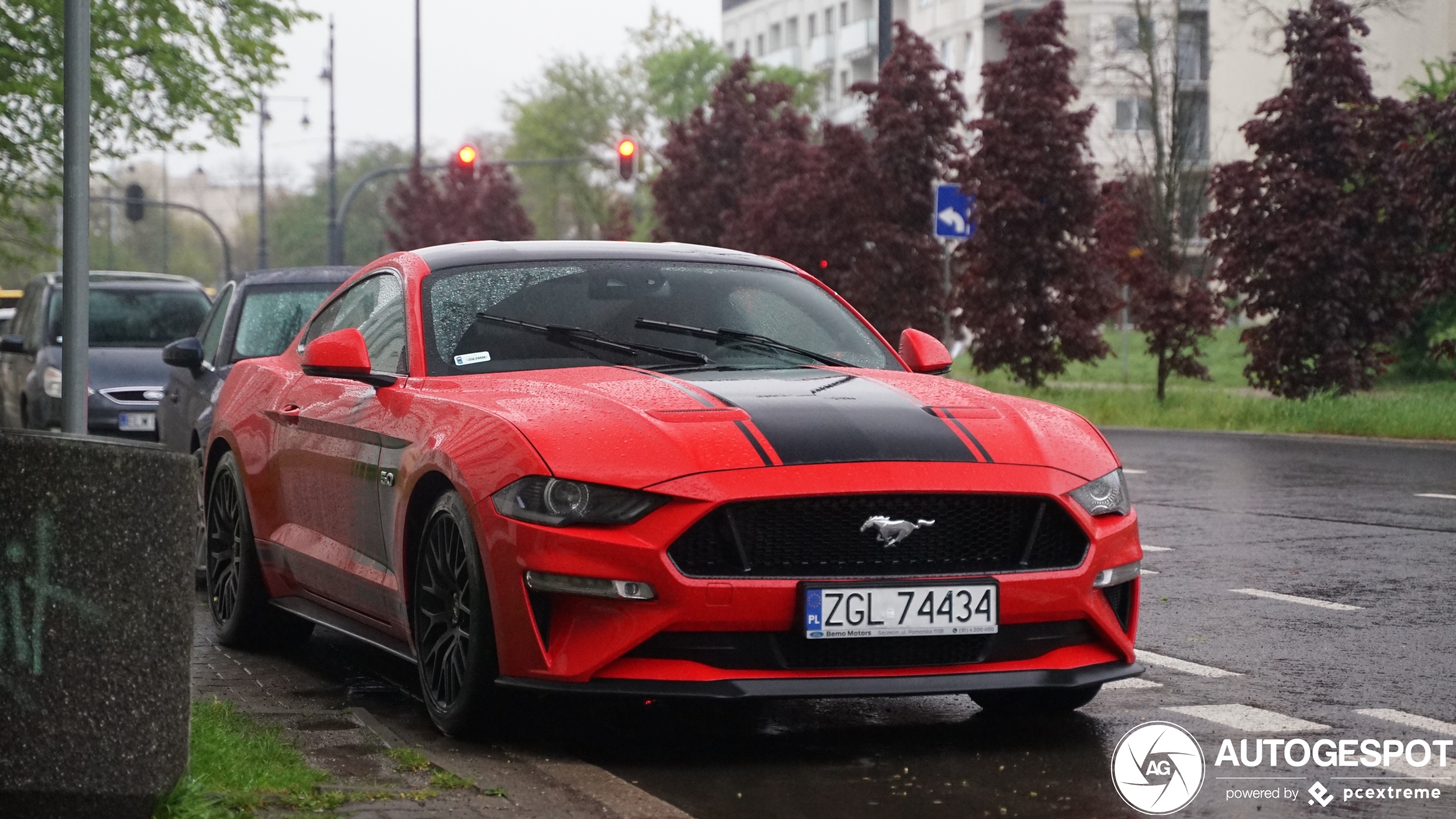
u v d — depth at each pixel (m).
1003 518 5.54
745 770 5.42
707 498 5.27
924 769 5.43
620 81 77.50
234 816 4.37
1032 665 5.57
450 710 5.77
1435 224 22.22
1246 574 9.69
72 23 7.59
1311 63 22.61
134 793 4.08
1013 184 26.39
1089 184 26.55
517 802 4.83
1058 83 26.50
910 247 27.75
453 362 6.41
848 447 5.46
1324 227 22.30
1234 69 53.81
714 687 5.28
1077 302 26.73
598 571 5.28
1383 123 22.44
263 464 7.51
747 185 34.50
